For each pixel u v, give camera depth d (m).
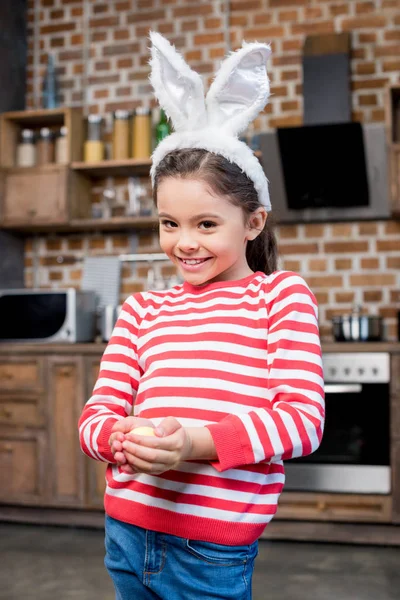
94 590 2.52
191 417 0.88
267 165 3.65
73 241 4.20
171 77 0.96
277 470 0.91
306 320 0.90
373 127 3.51
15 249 4.17
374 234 3.80
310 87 3.69
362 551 2.99
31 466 3.48
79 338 3.61
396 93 3.68
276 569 2.76
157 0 4.13
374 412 3.16
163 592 0.88
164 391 0.90
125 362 0.98
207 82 4.04
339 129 3.34
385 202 3.63
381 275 3.79
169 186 0.90
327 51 3.69
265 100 0.97
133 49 4.16
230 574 0.87
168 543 0.88
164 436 0.75
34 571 2.73
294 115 3.91
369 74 3.84
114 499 0.93
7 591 2.51
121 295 4.09
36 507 3.50
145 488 0.90
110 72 4.19
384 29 3.85
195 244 0.90
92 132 3.98
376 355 3.17
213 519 0.86
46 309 3.58
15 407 3.52
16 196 3.93
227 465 0.80
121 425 0.80
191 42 4.07
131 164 3.83
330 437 3.19
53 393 3.48
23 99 4.29
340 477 3.16
